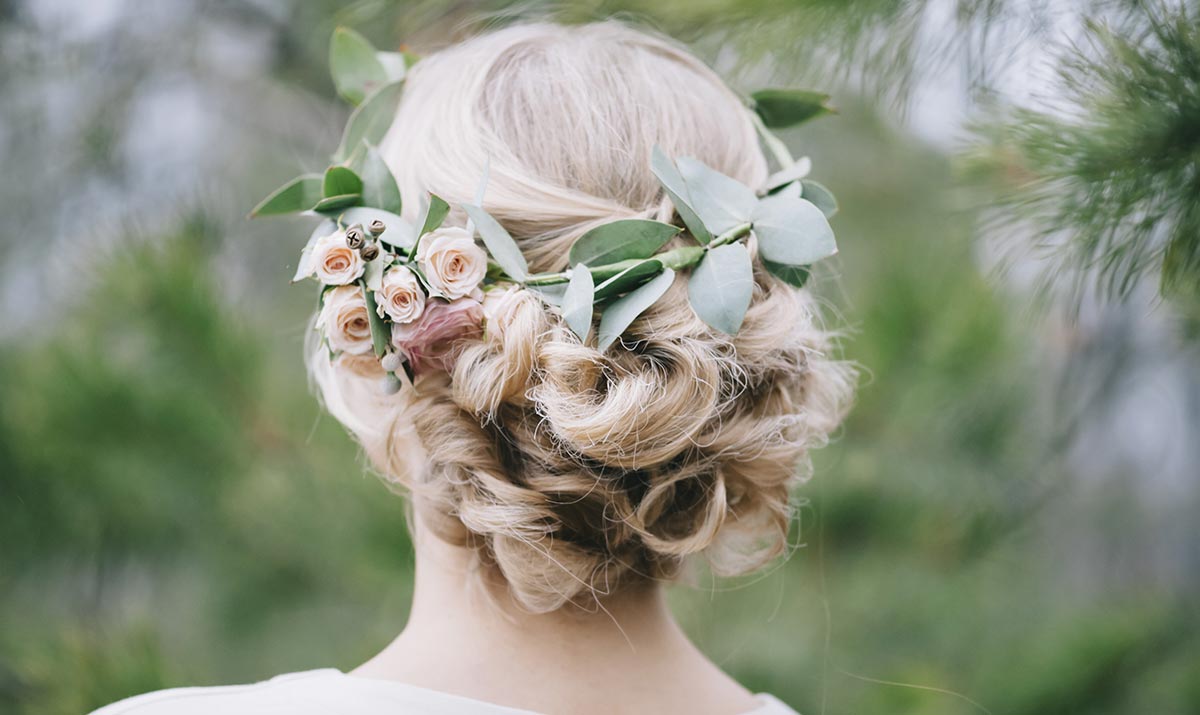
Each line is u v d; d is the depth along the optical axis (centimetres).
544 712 79
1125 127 77
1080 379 172
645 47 94
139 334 169
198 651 197
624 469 77
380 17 126
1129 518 252
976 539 177
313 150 283
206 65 261
